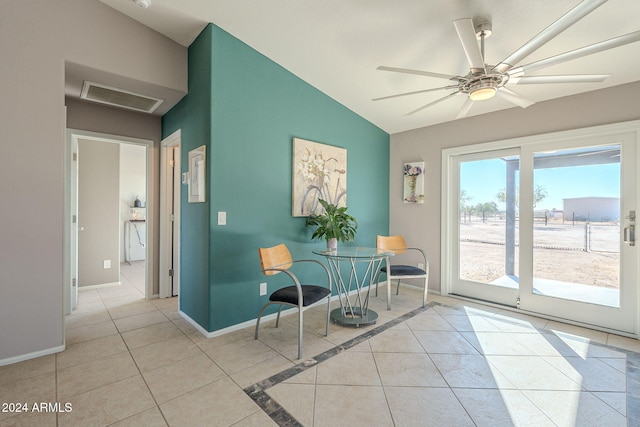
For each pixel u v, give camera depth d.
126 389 1.88
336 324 2.95
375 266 4.35
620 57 2.42
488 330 2.81
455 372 2.10
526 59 2.54
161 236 3.81
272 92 3.09
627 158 2.71
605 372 2.10
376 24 2.49
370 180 4.27
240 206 2.84
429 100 3.52
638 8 1.97
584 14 1.41
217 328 2.69
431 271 4.11
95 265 4.29
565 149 3.05
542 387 1.93
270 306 3.09
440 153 4.02
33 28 2.21
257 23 2.62
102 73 2.55
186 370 2.10
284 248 2.97
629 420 1.63
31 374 2.03
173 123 3.40
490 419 1.64
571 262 3.02
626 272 2.73
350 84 3.42
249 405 1.74
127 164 6.69
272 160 3.10
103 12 2.50
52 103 2.28
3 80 2.11
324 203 3.32
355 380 1.99
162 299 3.77
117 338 2.62
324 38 2.74
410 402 1.77
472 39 1.75
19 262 2.19
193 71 2.90
